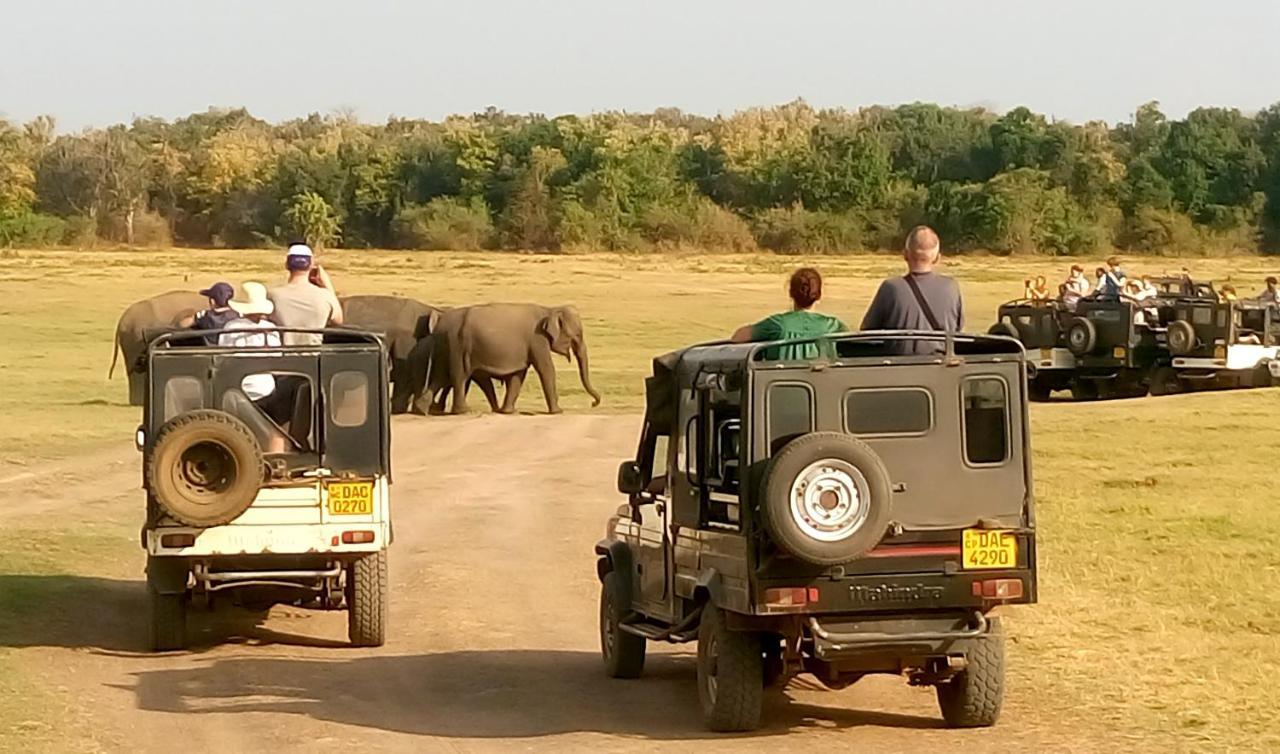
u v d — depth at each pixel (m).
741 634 8.77
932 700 9.77
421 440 25.34
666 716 9.47
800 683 10.20
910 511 8.41
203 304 32.66
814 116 123.12
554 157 107.62
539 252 103.12
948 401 8.47
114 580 14.18
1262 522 16.30
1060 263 87.50
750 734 8.92
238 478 10.95
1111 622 11.91
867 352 9.10
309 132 138.75
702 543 8.98
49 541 15.88
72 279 66.81
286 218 111.44
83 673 10.79
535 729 9.20
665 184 106.00
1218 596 12.86
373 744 8.88
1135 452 21.98
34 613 12.70
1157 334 32.44
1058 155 104.94
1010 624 11.84
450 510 18.09
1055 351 33.19
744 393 8.34
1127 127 117.94
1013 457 8.51
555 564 14.84
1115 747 8.55
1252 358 31.75
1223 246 100.00
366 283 64.94
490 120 138.12
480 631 12.15
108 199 116.44
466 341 30.47
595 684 10.41
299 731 9.20
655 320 51.09
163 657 11.40
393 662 11.16
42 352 41.47
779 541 8.09
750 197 108.31
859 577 8.32
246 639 12.02
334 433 11.45
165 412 11.44
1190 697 9.69
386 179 111.81
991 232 96.62
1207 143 105.31
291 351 11.48
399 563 14.91
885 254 99.94
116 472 21.22
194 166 118.12
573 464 22.14
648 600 10.08
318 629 12.43
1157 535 15.63
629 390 34.97
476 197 108.00
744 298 60.00
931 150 109.44
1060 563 14.24
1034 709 9.41
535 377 37.75
